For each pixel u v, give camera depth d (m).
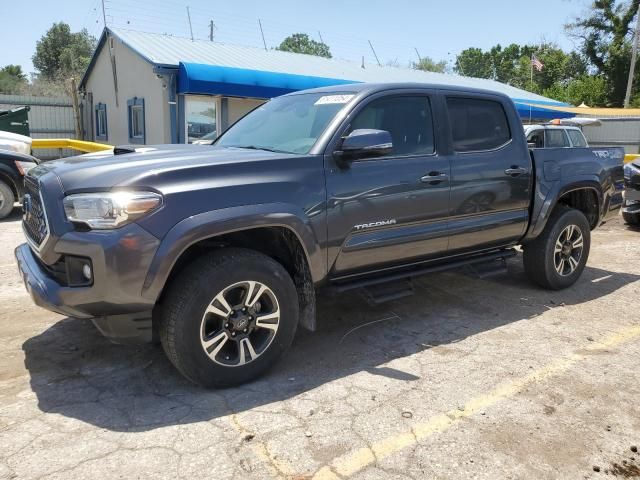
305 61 18.84
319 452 2.73
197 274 3.17
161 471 2.56
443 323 4.61
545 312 4.91
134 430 2.91
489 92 4.83
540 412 3.15
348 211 3.73
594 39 43.16
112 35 17.11
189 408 3.14
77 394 3.30
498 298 5.31
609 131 23.62
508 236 4.93
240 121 4.92
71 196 3.02
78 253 2.97
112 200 2.93
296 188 3.48
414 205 4.09
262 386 3.43
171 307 3.16
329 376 3.59
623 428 2.99
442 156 4.31
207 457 2.68
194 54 15.69
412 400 3.27
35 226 3.44
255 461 2.65
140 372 3.60
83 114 21.30
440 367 3.74
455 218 4.40
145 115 15.66
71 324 4.43
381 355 3.94
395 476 2.56
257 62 16.48
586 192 5.78
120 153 3.78
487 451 2.76
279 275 3.45
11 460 2.63
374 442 2.83
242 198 3.26
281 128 4.21
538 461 2.69
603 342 4.22
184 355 3.17
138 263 2.96
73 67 40.53
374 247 3.92
